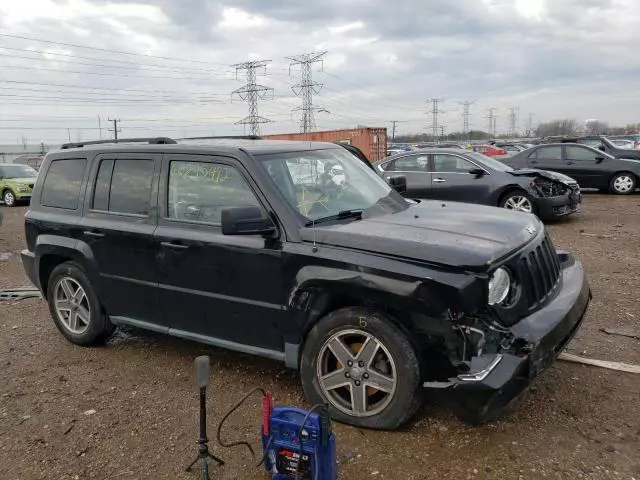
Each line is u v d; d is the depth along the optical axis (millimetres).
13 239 12125
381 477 3055
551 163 16297
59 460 3350
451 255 3154
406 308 3186
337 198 4129
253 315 3875
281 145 4352
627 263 7531
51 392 4254
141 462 3301
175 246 4160
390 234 3473
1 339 5434
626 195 15734
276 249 3680
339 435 3461
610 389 3900
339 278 3365
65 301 5207
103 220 4680
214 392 4160
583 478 2963
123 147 4703
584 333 4934
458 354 3125
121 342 5277
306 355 3643
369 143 30891
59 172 5191
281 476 2848
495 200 11172
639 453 3156
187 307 4238
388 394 3381
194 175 4195
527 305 3385
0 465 3318
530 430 3432
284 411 2916
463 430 3463
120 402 4055
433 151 11898
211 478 3107
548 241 4059
